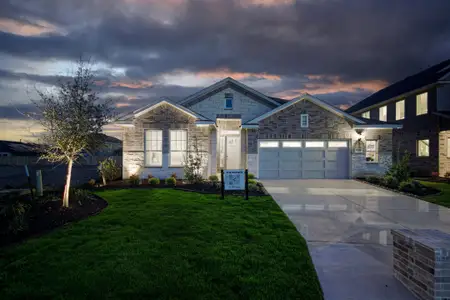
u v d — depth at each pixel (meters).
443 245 3.90
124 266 4.94
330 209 9.59
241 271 4.82
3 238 6.40
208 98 18.47
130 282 4.43
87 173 20.55
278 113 17.36
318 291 4.28
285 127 17.36
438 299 3.73
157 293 4.14
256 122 17.27
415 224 7.98
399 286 4.57
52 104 8.70
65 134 8.55
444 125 19.19
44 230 7.00
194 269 4.88
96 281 4.45
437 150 19.67
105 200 10.30
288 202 10.60
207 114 18.44
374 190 13.24
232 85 18.52
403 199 11.29
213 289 4.27
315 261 5.51
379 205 10.23
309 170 17.45
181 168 16.03
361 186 14.41
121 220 7.70
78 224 7.40
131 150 15.98
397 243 4.77
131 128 16.00
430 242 4.04
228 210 8.95
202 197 11.02
